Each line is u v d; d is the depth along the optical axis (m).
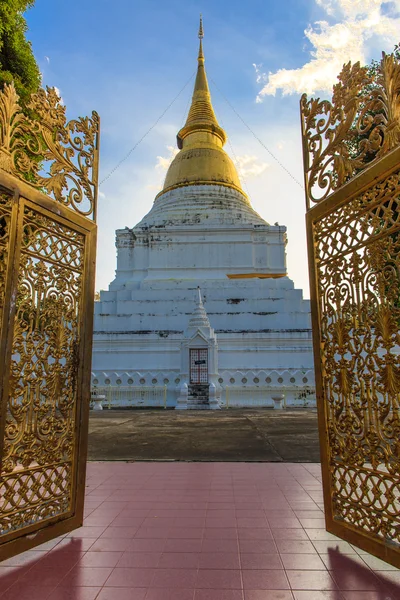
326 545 4.76
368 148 4.89
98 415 19.42
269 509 6.05
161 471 8.48
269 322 28.30
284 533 5.12
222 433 13.45
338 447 5.12
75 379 5.62
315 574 4.09
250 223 32.94
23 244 5.05
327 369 5.40
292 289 30.00
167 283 30.64
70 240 5.74
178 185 35.88
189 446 11.16
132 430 14.20
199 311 25.16
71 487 5.34
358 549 4.64
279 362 26.73
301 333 27.19
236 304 29.14
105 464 9.12
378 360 4.52
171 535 5.09
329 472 5.20
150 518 5.70
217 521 5.56
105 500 6.54
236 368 26.27
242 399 24.28
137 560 4.41
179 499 6.58
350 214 5.08
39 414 5.07
